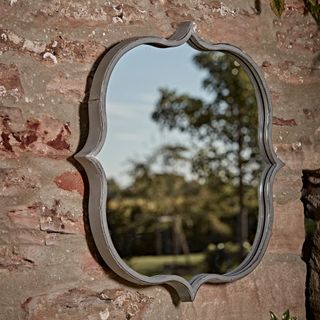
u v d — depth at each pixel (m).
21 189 1.92
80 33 2.04
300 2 2.49
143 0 2.16
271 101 2.33
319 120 2.51
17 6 1.93
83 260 2.01
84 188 2.02
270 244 2.38
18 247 1.90
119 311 2.06
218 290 2.25
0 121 1.89
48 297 1.94
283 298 2.38
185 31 2.15
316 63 2.51
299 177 2.45
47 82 1.97
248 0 2.37
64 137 1.99
